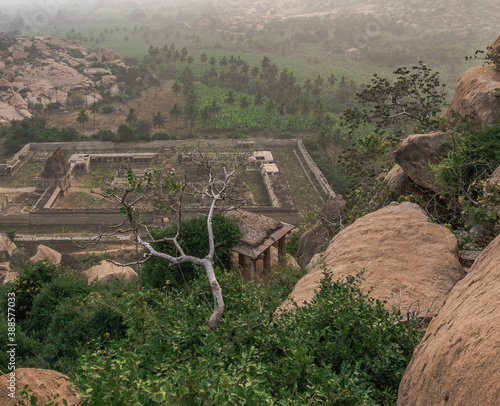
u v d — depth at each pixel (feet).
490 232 36.68
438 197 51.16
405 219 35.76
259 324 21.47
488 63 65.82
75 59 571.69
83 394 14.03
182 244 61.87
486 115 54.60
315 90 440.04
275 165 264.31
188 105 357.20
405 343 19.98
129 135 321.52
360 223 38.01
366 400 16.03
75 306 53.98
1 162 285.23
